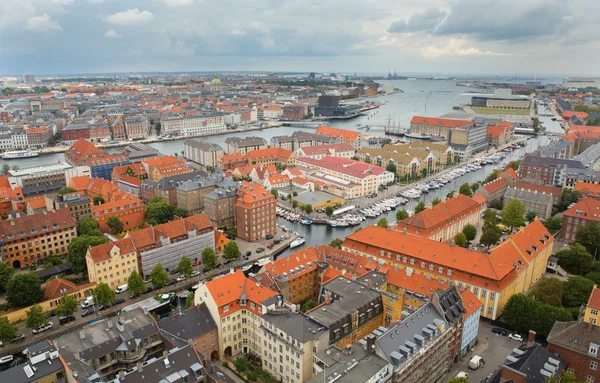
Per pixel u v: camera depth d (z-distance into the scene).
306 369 131.00
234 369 146.25
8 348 157.25
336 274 184.12
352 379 112.38
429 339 130.25
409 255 188.62
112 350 129.00
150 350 134.62
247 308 151.88
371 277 170.75
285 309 144.50
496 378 119.25
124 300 189.88
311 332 133.12
